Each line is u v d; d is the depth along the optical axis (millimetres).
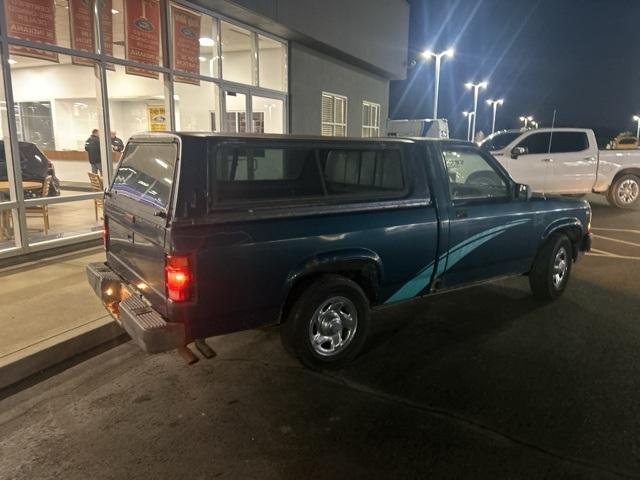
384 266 4297
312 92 14297
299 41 13148
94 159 9828
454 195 4914
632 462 3002
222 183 3705
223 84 10891
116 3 8188
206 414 3508
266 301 3682
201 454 3072
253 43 11766
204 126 10695
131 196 4039
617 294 6129
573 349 4555
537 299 5891
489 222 5000
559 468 2947
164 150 3676
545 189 12250
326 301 4012
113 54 8234
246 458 3035
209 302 3420
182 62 9742
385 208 4270
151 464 2980
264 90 12336
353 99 16891
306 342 3961
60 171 10164
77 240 7656
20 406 3615
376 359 4363
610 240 9492
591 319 5293
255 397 3738
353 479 2857
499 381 3977
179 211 3287
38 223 8734
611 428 3338
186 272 3303
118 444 3168
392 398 3729
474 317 5355
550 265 5676
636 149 13070
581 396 3748
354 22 14898
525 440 3215
